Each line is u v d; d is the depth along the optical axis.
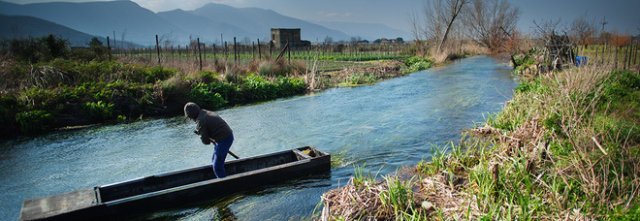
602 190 5.51
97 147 11.84
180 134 13.17
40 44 21.88
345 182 8.25
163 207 7.02
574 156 6.55
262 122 14.56
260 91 19.89
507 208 5.42
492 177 6.16
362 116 15.06
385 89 22.27
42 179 9.35
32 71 17.11
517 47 36.47
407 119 14.18
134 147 11.73
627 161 6.30
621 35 28.69
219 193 7.49
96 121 15.16
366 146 10.93
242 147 11.39
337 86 23.78
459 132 11.89
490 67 33.75
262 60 25.75
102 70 18.28
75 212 6.37
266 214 6.93
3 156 11.20
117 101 16.02
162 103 16.80
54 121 14.35
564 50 22.23
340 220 5.45
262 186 7.96
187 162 10.27
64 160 10.71
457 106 16.28
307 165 8.47
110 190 7.27
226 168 8.51
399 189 5.98
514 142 8.22
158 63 21.84
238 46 50.69
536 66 23.53
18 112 14.06
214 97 17.97
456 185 6.59
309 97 20.17
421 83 24.36
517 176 6.26
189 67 21.52
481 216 5.08
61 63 18.50
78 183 9.05
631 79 13.31
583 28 28.06
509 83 22.73
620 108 10.07
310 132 12.81
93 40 26.88
